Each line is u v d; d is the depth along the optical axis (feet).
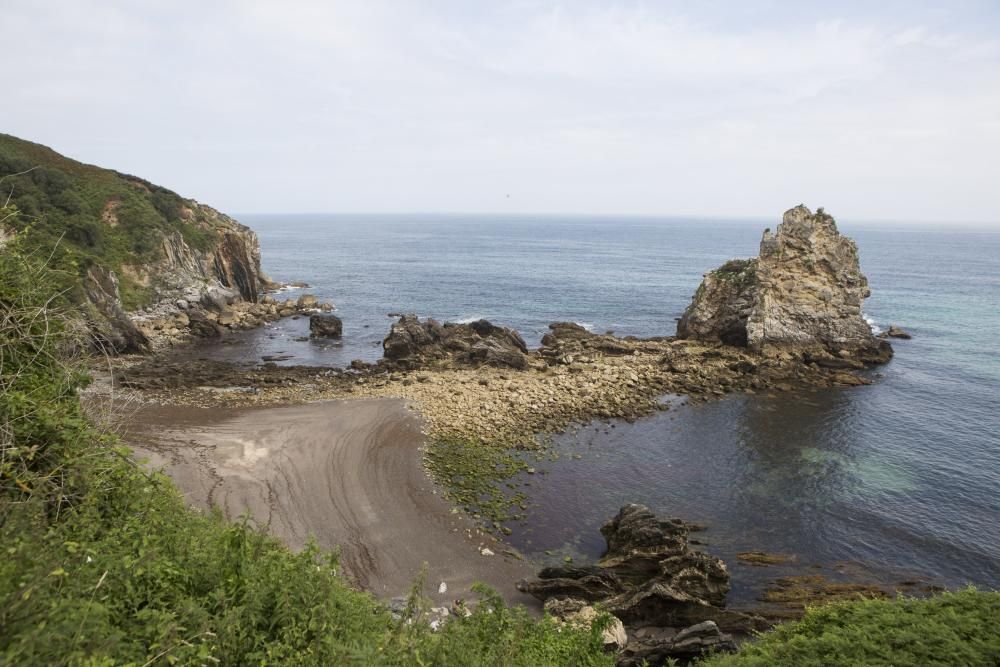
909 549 83.56
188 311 214.69
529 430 122.42
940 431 128.26
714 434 125.18
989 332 227.81
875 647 34.68
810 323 182.09
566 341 194.90
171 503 34.14
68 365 28.40
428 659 25.81
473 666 26.86
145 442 104.78
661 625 65.72
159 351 182.50
